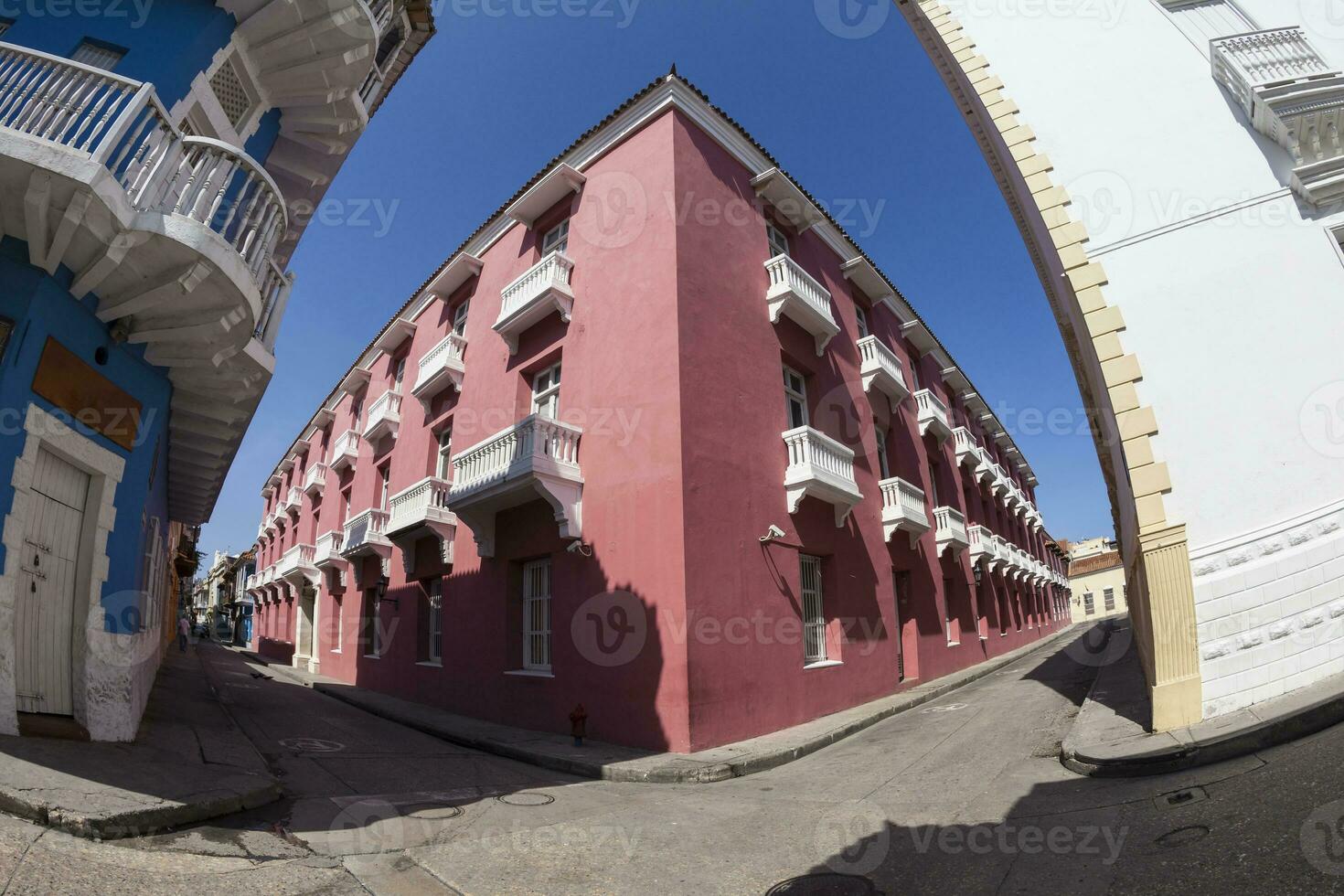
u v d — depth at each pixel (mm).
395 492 17703
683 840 4969
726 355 10922
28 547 5840
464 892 3994
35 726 5645
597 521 10414
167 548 16125
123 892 3463
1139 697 8172
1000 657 20672
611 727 9406
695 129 12023
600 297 11680
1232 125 7391
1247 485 6367
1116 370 7027
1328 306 6559
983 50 8914
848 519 13203
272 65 8500
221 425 9867
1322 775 4121
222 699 12773
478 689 12164
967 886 3654
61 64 5449
